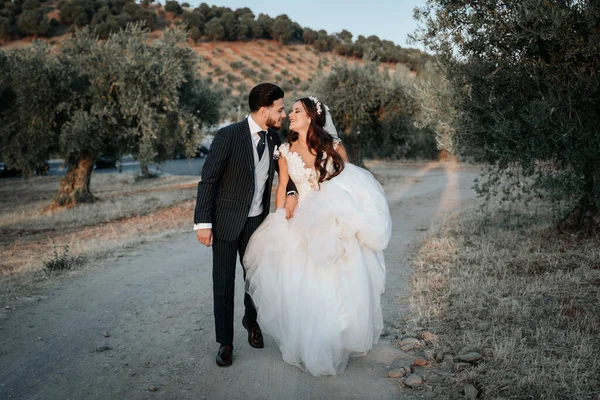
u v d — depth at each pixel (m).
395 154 33.22
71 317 4.73
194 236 9.54
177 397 3.08
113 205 15.67
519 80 6.05
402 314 4.46
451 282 5.23
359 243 3.49
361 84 19.19
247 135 3.45
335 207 3.29
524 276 5.27
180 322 4.52
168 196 17.77
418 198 14.16
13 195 21.78
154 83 15.64
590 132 5.66
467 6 6.41
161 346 3.94
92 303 5.19
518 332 3.72
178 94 16.23
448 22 6.45
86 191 16.72
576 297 4.46
